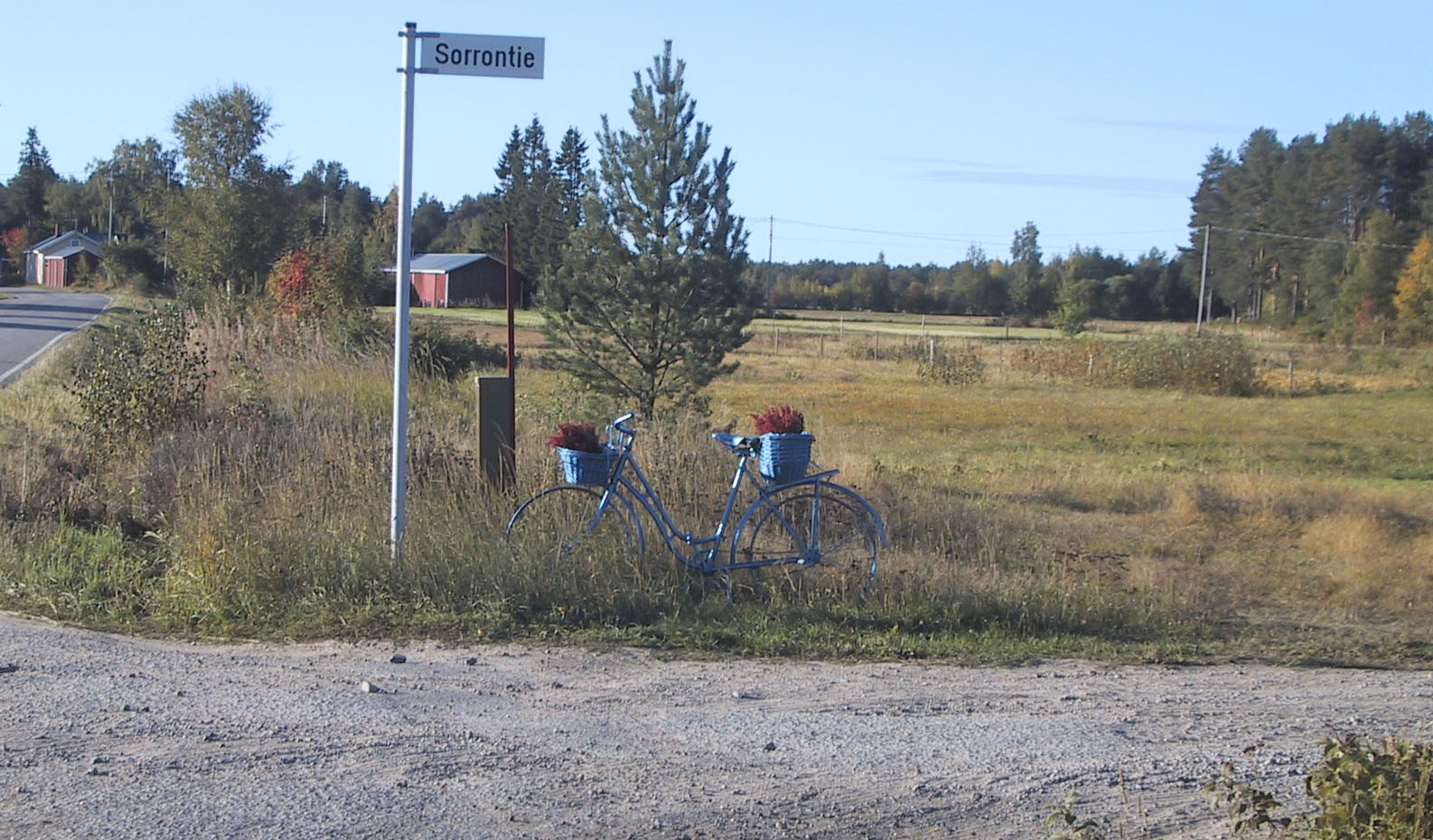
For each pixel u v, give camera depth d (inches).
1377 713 243.6
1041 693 252.7
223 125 1966.0
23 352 1091.3
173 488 392.2
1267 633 324.2
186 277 1841.8
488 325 2068.2
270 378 606.5
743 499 364.5
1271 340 2837.1
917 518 433.7
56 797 175.6
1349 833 160.6
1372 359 1891.0
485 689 238.8
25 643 258.5
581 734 212.1
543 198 3152.1
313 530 316.8
